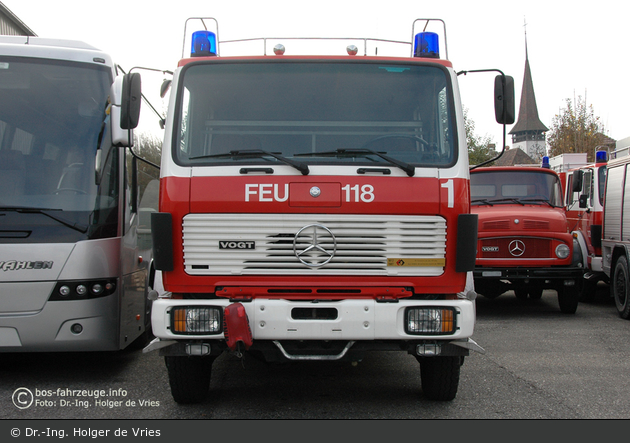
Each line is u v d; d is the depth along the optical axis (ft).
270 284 14.46
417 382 19.15
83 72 20.08
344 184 14.57
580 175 37.35
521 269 31.91
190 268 14.53
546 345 24.99
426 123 15.62
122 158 20.06
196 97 15.62
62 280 18.28
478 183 36.09
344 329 14.20
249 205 14.48
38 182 18.79
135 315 21.63
